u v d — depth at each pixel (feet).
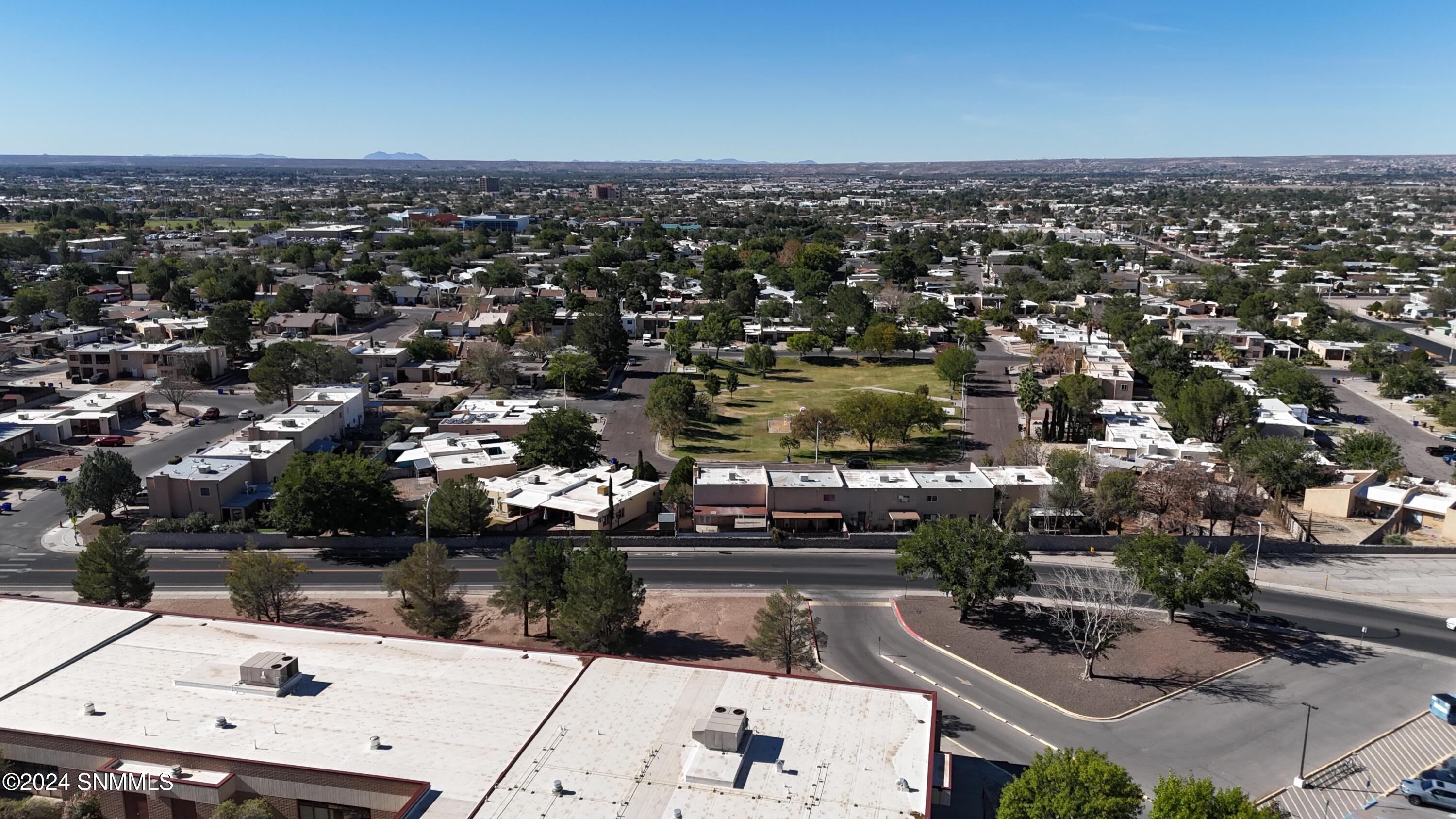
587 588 249.55
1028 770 177.37
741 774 167.12
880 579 328.70
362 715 185.88
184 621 227.20
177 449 463.83
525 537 358.43
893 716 188.44
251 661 198.29
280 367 529.86
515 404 524.11
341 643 216.95
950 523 300.61
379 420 526.98
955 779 210.79
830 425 472.44
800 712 188.75
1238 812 158.61
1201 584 274.77
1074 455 406.00
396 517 357.41
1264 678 260.21
